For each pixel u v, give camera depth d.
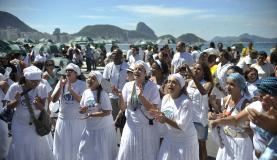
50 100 7.10
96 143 6.32
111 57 9.36
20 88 6.41
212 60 10.20
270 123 3.19
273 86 3.37
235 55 18.16
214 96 7.22
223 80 7.31
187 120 5.22
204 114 6.59
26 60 14.32
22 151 6.30
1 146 7.26
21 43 46.03
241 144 4.89
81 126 6.98
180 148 5.29
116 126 7.38
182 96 5.34
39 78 6.38
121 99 6.51
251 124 3.94
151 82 6.01
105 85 6.61
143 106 5.86
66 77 7.02
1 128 7.24
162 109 5.50
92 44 47.94
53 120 7.91
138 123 5.89
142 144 5.88
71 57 29.47
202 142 6.77
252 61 12.21
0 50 29.98
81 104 6.54
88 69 29.11
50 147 6.73
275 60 8.65
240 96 4.91
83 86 6.98
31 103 6.33
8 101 6.47
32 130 6.35
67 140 6.91
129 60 16.81
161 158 5.45
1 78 7.71
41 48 31.91
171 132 5.35
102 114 6.27
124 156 5.99
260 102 3.88
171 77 5.32
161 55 11.62
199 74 6.83
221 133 5.02
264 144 3.74
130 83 6.14
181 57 11.66
